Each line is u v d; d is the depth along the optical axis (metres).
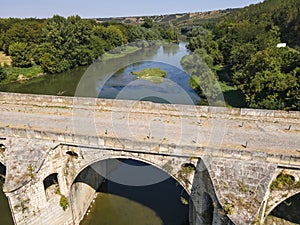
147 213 25.50
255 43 59.97
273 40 59.97
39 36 88.88
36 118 24.73
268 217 23.31
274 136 20.84
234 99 46.97
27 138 21.33
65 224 22.98
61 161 21.50
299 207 24.47
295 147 19.30
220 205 17.42
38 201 20.78
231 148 19.00
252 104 38.66
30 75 73.75
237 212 16.33
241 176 17.47
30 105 27.83
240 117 23.92
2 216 24.88
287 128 22.09
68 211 22.94
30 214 20.48
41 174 20.47
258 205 16.36
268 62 39.28
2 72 69.00
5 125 23.39
